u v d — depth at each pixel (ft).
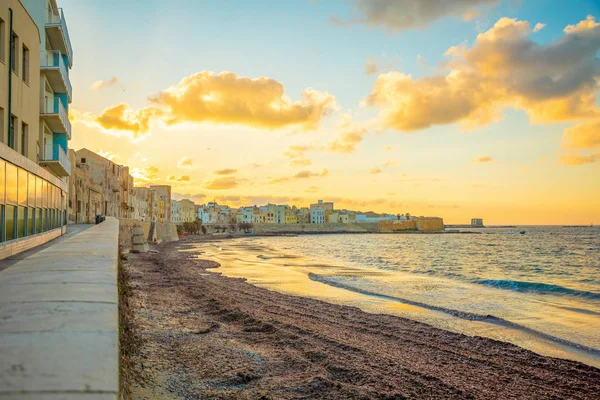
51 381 7.04
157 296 53.42
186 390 22.39
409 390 25.34
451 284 82.84
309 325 41.50
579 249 228.84
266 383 24.34
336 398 22.88
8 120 50.24
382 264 135.23
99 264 21.54
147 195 346.54
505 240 368.48
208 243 295.89
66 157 88.79
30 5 76.28
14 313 11.32
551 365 32.45
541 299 66.13
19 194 39.45
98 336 9.45
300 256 170.60
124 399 15.65
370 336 39.14
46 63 79.71
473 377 29.04
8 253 35.73
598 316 52.60
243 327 38.81
